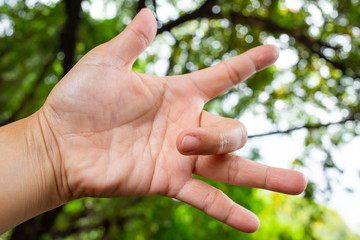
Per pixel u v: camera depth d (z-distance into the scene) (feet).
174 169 0.97
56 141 0.94
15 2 2.92
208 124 0.98
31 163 0.92
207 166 0.97
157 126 0.98
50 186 0.93
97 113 0.94
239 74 1.01
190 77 1.01
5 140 0.93
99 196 0.95
